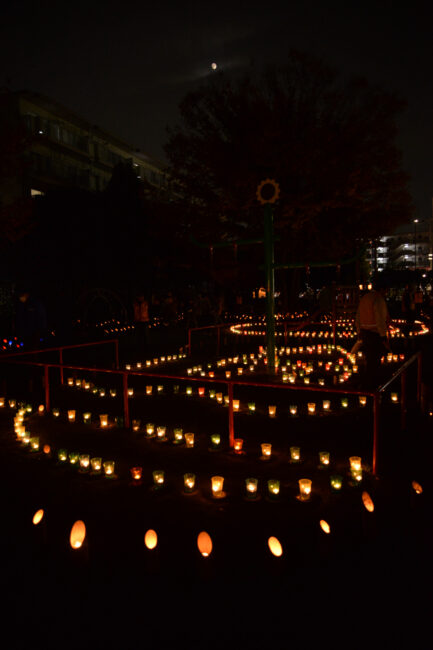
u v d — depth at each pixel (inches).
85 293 962.1
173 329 1002.7
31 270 1085.8
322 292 703.7
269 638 113.7
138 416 305.1
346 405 309.0
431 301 1132.5
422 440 243.4
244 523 163.9
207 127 960.3
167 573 138.5
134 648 112.3
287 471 208.4
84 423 288.2
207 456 228.5
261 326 968.3
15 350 560.4
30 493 192.1
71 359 554.6
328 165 869.8
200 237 1019.9
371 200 954.7
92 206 1198.9
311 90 900.6
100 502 182.7
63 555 148.9
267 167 885.8
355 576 135.4
